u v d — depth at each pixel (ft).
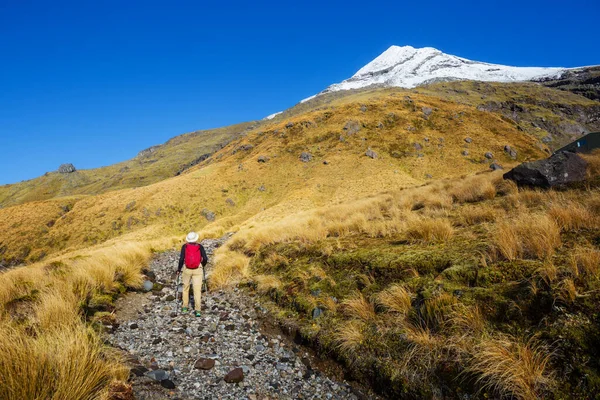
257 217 157.89
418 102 455.63
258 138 445.37
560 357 11.68
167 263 46.24
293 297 24.45
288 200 241.96
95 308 23.36
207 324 22.59
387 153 337.31
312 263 28.76
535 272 15.67
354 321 18.63
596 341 11.45
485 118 409.49
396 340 15.88
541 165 37.55
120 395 11.94
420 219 32.53
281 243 38.91
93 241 276.41
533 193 33.24
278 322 22.45
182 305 25.67
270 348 19.30
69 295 21.98
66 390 11.03
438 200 41.09
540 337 12.63
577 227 20.18
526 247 18.51
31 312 19.97
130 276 31.27
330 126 406.41
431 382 13.41
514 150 327.06
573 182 34.50
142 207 296.92
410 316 17.11
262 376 16.07
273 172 342.64
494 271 17.17
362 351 16.34
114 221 294.25
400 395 13.79
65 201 375.25
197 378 15.44
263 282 28.96
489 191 38.91
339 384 15.60
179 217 288.71
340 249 29.27
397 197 54.80
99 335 18.70
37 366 11.32
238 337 20.62
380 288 21.11
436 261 20.61
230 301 27.94
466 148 342.44
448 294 16.79
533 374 11.52
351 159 328.08
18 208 361.92
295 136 406.62
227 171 357.41
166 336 20.17
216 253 49.34
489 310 15.11
